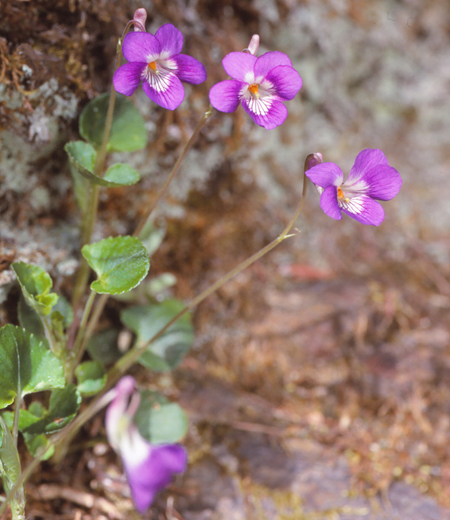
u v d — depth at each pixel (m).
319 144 0.41
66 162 0.28
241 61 0.23
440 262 0.40
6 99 0.26
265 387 0.31
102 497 0.27
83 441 0.28
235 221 0.35
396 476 0.28
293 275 0.37
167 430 0.27
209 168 0.33
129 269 0.24
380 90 0.46
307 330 0.33
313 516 0.27
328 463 0.29
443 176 0.46
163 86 0.23
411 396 0.31
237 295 0.34
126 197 0.31
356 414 0.30
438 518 0.27
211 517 0.26
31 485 0.26
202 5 0.32
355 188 0.23
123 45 0.22
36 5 0.26
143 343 0.29
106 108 0.26
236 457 0.28
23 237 0.28
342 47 0.42
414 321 0.34
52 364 0.24
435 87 0.48
